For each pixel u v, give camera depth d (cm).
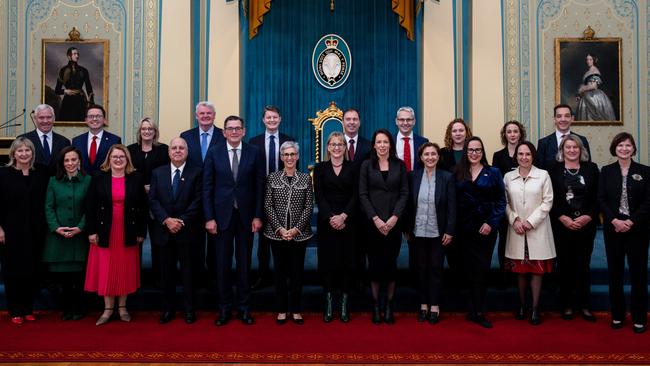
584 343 384
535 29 772
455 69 793
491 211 436
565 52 770
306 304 478
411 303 477
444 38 802
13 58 767
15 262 434
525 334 406
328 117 818
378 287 445
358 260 481
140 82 767
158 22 770
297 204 439
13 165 450
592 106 766
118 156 445
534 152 448
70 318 448
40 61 767
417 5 798
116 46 770
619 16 772
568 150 443
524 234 440
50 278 469
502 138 513
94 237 440
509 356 356
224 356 355
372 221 439
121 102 767
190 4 772
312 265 536
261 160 455
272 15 828
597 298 478
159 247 442
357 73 829
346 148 455
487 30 775
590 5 772
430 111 802
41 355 356
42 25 770
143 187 459
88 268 444
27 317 446
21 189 443
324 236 446
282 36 828
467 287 483
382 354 360
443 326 428
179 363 343
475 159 440
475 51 775
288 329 419
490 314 469
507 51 772
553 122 766
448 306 473
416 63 816
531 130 766
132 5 771
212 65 793
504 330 417
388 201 441
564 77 768
